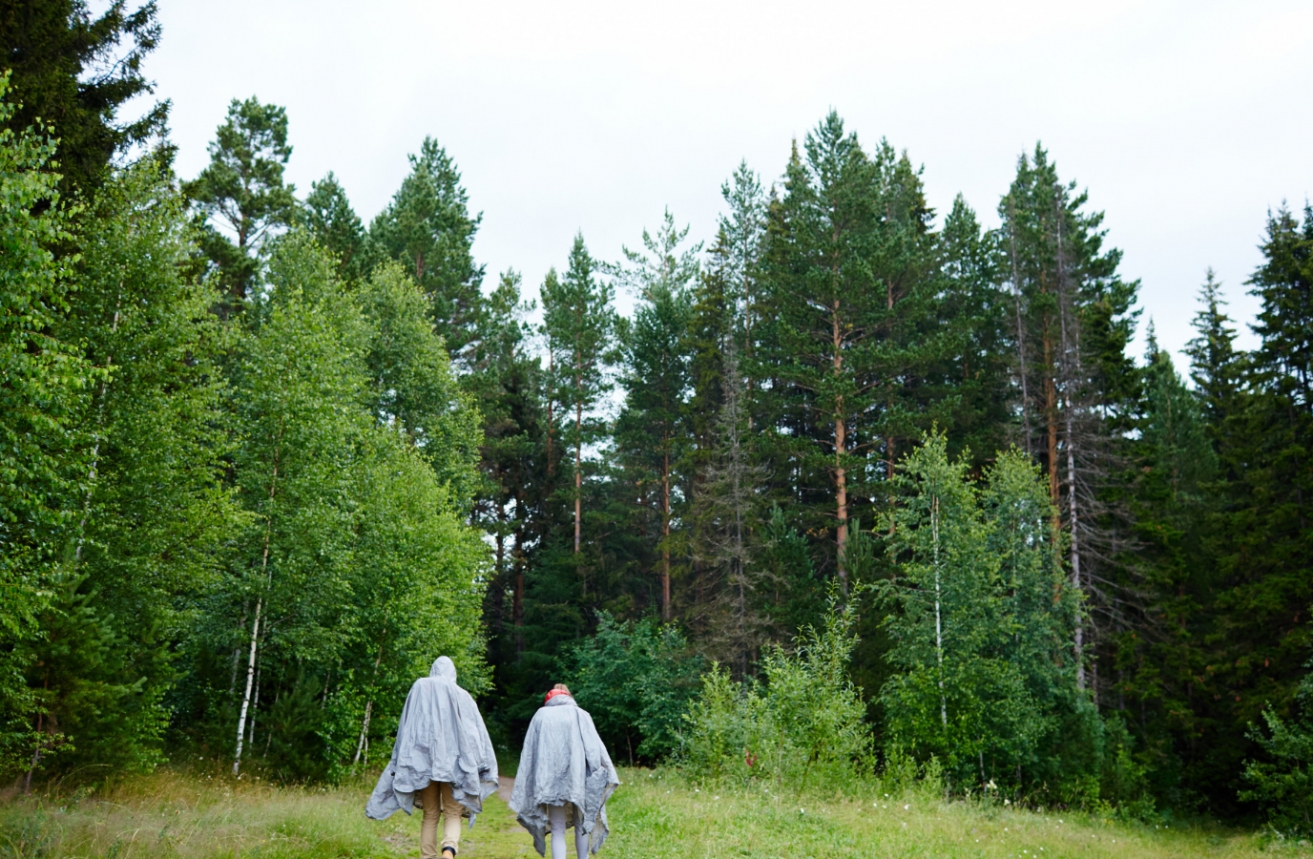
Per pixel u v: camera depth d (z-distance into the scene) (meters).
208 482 17.78
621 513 47.00
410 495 24.44
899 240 37.84
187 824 8.85
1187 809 29.55
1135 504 33.12
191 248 17.91
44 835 7.57
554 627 43.69
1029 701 26.25
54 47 17.62
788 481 42.09
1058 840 14.73
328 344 21.08
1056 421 34.88
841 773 17.67
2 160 10.17
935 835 11.81
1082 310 37.22
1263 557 29.72
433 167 49.66
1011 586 27.94
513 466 48.72
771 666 20.28
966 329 37.75
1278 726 24.92
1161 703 31.61
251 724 18.73
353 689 20.91
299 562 19.12
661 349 45.75
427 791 6.86
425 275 41.34
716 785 17.41
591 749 7.16
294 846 8.30
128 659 13.76
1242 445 31.94
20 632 10.48
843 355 36.09
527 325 51.66
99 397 15.80
